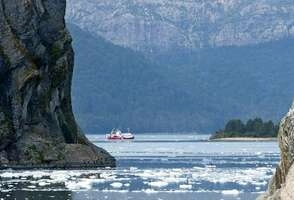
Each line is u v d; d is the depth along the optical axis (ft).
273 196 247.70
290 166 248.32
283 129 253.24
